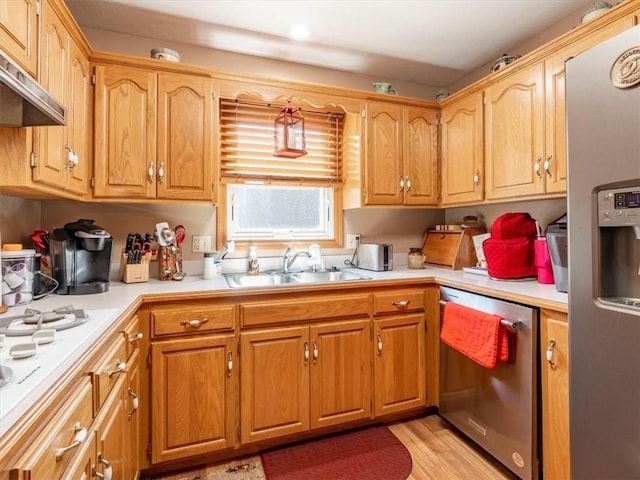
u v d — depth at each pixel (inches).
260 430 71.3
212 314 68.1
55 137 55.6
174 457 65.6
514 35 86.9
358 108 93.8
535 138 73.3
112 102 72.4
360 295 79.7
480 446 72.1
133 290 68.0
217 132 81.3
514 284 74.0
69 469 30.8
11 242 64.7
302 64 101.0
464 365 75.7
